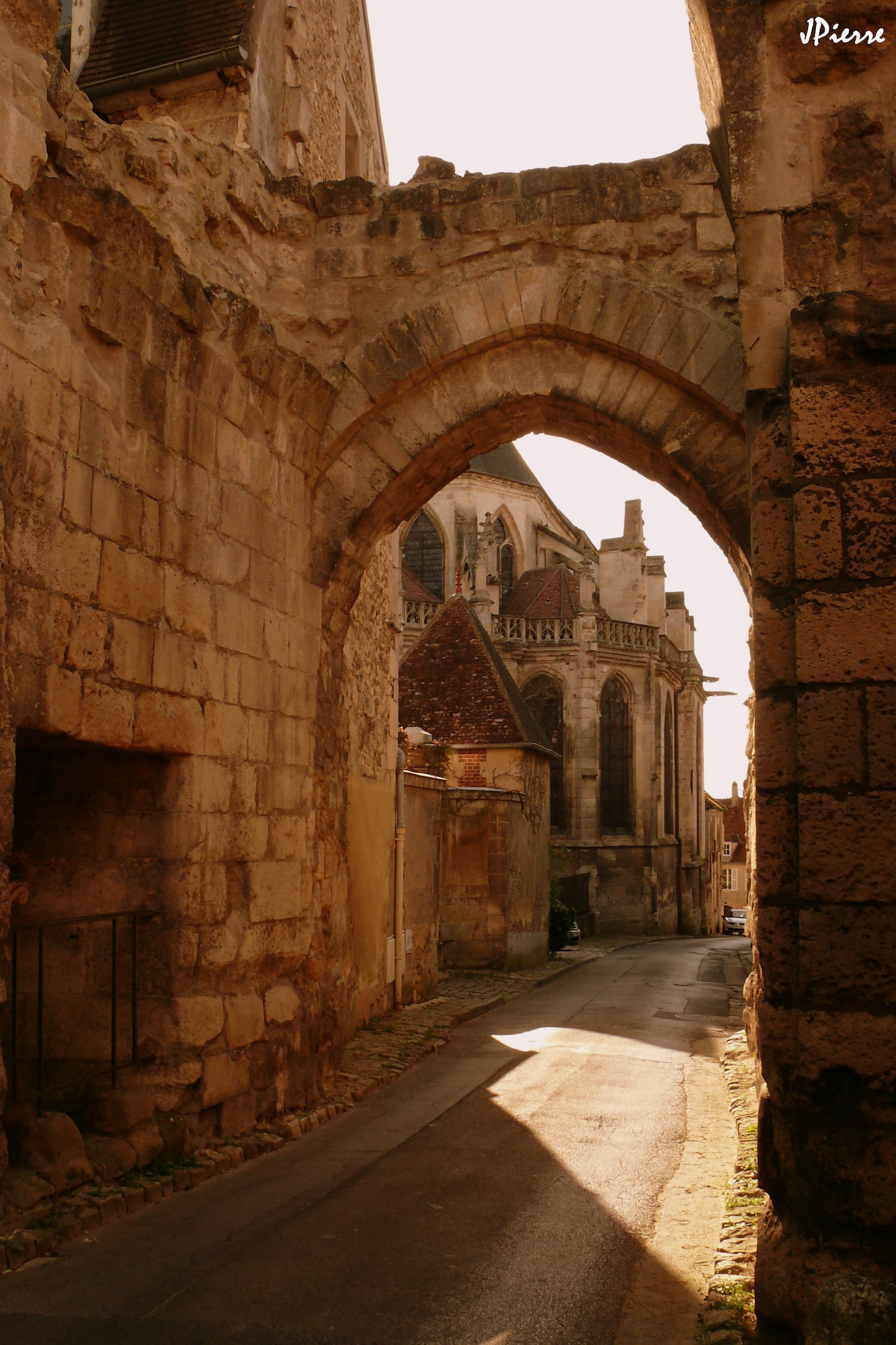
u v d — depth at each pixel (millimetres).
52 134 5504
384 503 8891
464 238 8562
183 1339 3963
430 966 16156
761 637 4410
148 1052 6379
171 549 6496
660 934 44844
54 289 5500
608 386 8391
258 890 7375
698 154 8211
